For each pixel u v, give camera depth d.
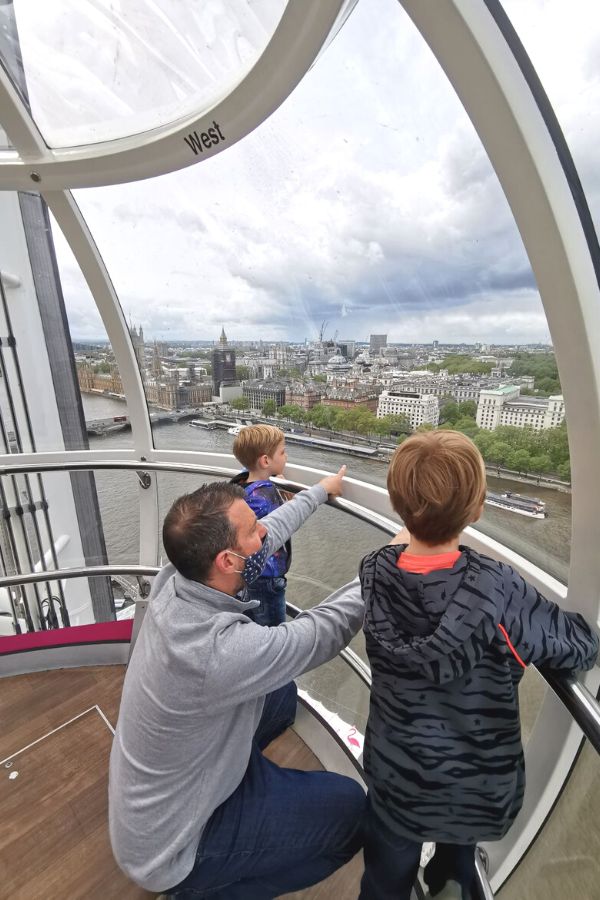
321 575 1.97
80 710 2.05
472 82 0.84
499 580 0.79
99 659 2.31
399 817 0.91
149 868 0.93
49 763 1.80
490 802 0.84
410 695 0.85
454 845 1.07
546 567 1.22
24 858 1.48
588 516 0.96
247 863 1.04
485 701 0.81
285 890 1.14
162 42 1.33
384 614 0.86
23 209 2.43
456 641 0.75
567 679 0.83
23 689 2.16
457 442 0.84
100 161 1.68
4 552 3.65
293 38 1.11
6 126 1.63
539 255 0.90
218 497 1.05
